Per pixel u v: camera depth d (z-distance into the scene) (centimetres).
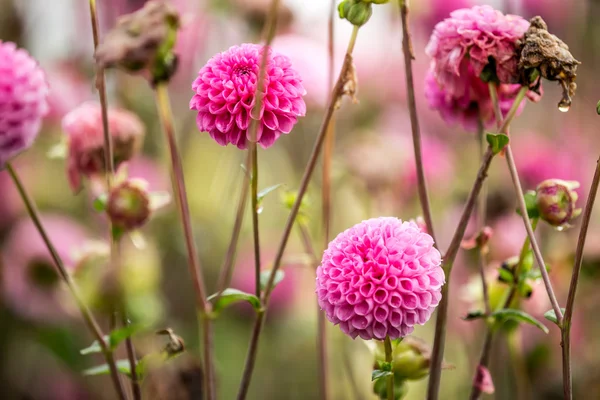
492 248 106
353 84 78
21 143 77
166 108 74
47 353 128
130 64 72
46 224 120
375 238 74
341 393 113
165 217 126
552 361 110
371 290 73
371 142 122
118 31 72
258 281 79
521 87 78
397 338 75
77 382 126
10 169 76
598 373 111
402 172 121
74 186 88
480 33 78
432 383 78
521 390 96
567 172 127
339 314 73
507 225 110
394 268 73
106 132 80
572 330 111
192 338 124
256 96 73
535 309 95
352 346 114
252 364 79
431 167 126
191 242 77
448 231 123
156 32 71
